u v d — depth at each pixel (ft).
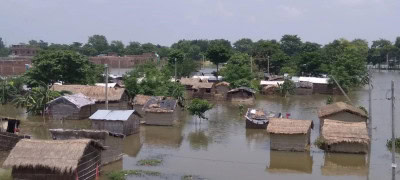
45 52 237.66
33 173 87.15
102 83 265.75
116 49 613.93
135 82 215.31
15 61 346.54
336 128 127.54
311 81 290.97
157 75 223.10
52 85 210.79
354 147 124.47
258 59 377.30
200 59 558.15
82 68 236.02
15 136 111.34
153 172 103.91
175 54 344.28
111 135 112.16
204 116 186.91
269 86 280.31
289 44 579.89
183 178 100.27
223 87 261.85
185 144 138.31
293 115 197.16
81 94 190.70
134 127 153.48
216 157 121.60
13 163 86.17
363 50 473.67
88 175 93.97
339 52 397.80
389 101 243.60
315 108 221.25
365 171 109.19
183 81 275.39
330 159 119.85
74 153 86.99
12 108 209.36
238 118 190.29
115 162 114.21
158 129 162.81
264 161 117.60
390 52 502.79
